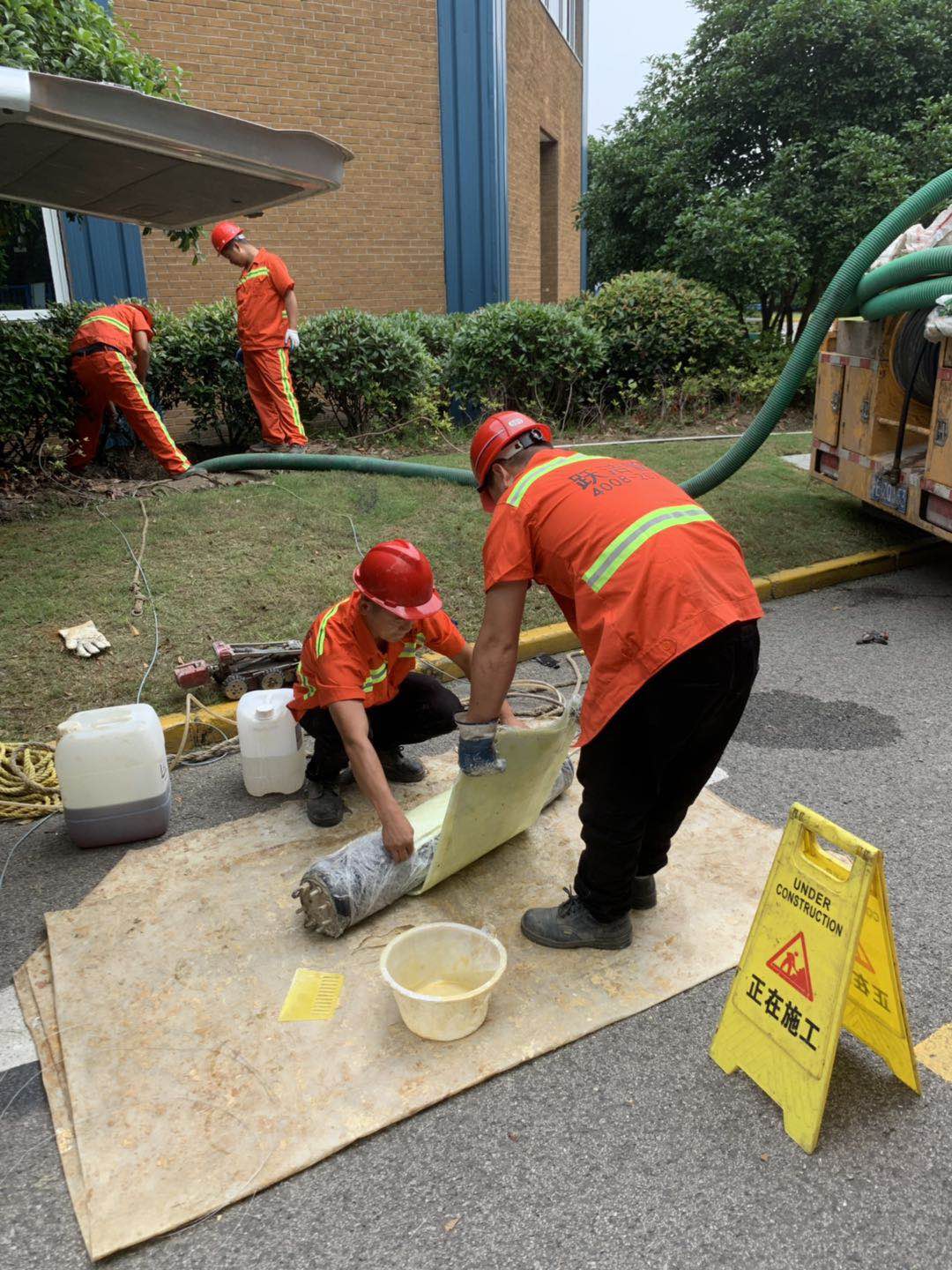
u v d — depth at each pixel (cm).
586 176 1878
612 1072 220
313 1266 176
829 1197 187
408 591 267
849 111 1087
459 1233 181
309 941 263
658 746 220
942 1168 193
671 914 274
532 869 300
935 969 250
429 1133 204
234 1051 224
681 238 1121
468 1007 222
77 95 290
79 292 923
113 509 606
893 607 557
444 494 655
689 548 212
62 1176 198
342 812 330
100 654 431
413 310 1052
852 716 411
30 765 354
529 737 271
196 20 930
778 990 207
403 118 1051
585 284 1856
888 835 316
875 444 603
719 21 1127
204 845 313
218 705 409
